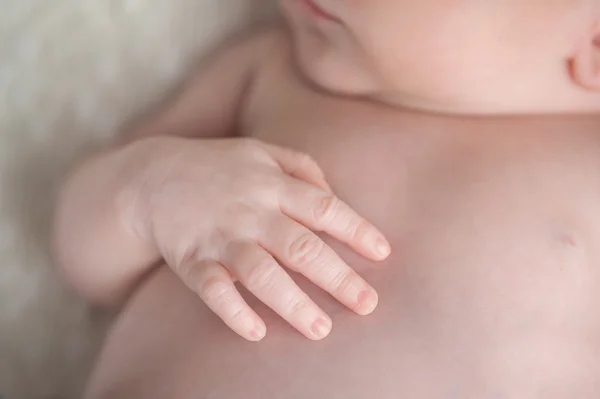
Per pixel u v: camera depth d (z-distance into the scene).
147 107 0.36
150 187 0.30
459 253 0.29
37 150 0.34
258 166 0.29
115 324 0.31
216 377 0.28
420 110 0.31
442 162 0.30
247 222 0.28
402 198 0.30
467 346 0.28
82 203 0.31
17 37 0.34
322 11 0.30
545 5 0.28
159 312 0.30
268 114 0.33
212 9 0.37
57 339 0.35
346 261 0.29
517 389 0.27
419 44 0.29
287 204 0.29
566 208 0.29
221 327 0.28
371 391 0.27
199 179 0.29
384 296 0.28
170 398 0.28
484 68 0.29
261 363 0.28
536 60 0.29
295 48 0.33
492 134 0.30
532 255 0.28
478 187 0.29
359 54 0.30
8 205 0.34
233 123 0.36
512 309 0.28
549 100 0.30
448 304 0.28
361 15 0.29
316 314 0.27
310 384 0.27
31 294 0.34
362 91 0.32
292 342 0.28
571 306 0.28
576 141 0.30
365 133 0.31
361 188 0.30
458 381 0.27
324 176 0.30
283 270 0.28
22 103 0.34
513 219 0.29
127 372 0.29
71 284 0.33
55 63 0.35
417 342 0.28
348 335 0.28
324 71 0.31
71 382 0.35
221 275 0.28
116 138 0.35
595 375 0.28
